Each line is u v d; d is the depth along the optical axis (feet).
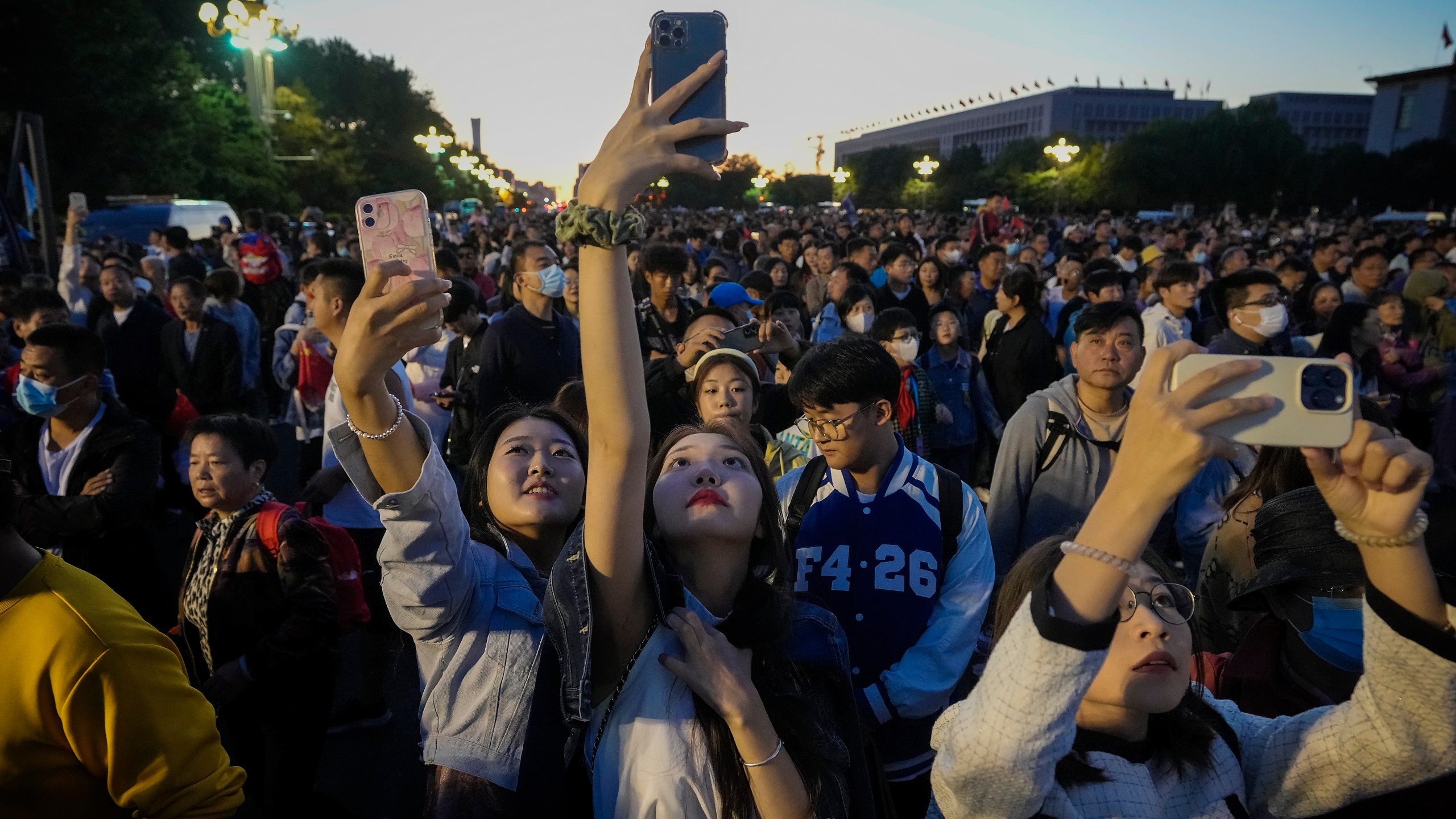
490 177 229.45
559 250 37.58
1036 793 3.95
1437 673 4.00
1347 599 7.04
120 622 5.44
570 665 5.06
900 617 7.89
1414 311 23.81
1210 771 4.97
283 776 9.05
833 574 8.11
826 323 23.54
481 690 5.72
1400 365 22.40
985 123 461.37
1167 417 3.29
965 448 18.80
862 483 8.38
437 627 5.71
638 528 5.01
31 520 11.46
